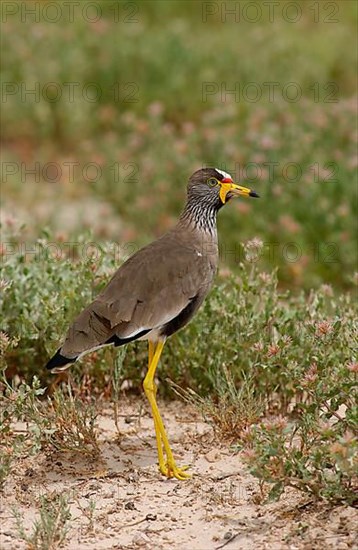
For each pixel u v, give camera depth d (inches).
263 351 443.8
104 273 486.6
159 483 409.1
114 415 457.1
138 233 703.1
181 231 450.0
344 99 836.6
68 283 491.8
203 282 434.9
